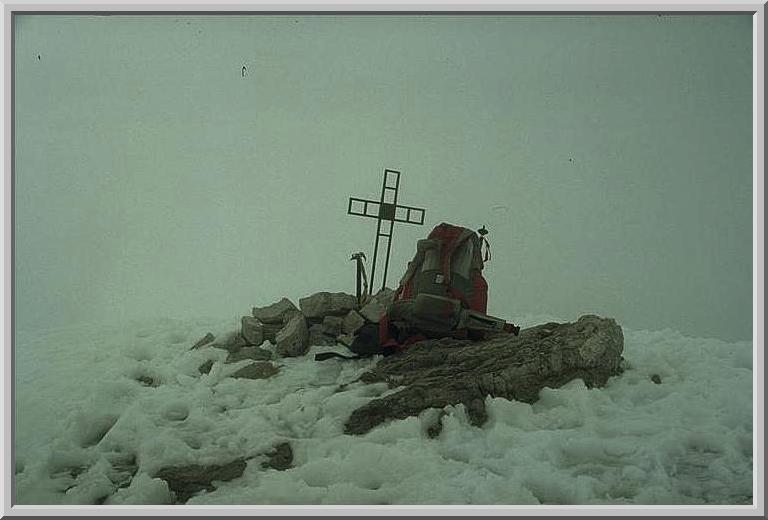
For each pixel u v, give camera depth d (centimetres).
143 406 530
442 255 577
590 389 511
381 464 436
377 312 612
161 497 430
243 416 503
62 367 599
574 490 406
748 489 412
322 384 552
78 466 475
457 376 512
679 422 473
